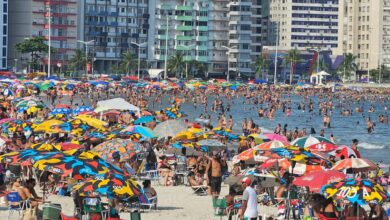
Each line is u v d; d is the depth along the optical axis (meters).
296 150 61.69
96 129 87.38
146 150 74.94
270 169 61.47
